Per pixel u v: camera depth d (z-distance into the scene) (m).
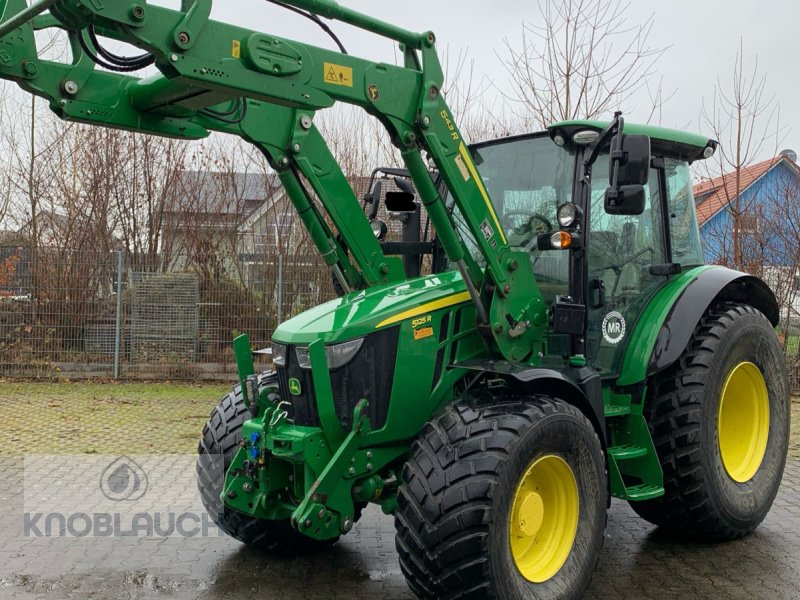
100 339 11.23
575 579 3.60
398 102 3.69
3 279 11.11
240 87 3.18
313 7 3.35
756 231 11.25
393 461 3.86
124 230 13.20
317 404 3.62
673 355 4.31
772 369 5.02
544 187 4.48
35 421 8.34
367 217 4.77
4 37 3.19
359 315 3.79
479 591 3.24
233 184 13.06
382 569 4.30
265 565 4.35
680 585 4.03
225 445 4.34
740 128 11.13
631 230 4.61
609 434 4.43
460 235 4.27
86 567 4.28
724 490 4.50
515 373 3.53
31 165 12.88
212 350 11.27
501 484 3.28
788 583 4.05
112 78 3.56
